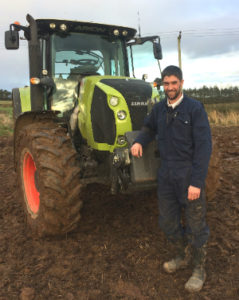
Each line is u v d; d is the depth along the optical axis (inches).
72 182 114.7
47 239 126.0
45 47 159.8
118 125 123.3
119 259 110.8
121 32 170.6
